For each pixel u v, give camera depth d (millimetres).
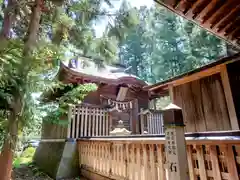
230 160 1971
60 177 5508
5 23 3941
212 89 3990
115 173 3959
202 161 2268
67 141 6090
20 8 4199
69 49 5211
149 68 24234
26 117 3225
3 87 3123
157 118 9242
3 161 3180
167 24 18422
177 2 2377
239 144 1849
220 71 3793
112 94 9117
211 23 2758
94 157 5004
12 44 3170
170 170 1515
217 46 14258
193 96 4367
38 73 3574
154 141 2861
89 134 6840
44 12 4516
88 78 7816
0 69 2971
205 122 4039
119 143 3881
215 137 2094
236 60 3354
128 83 9031
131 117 8555
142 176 3193
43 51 3662
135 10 5348
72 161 5871
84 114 6918
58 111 6098
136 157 3371
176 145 1489
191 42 16359
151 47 21625
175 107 1604
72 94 6699
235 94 3512
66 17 4766
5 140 3057
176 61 18016
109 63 5633
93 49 5434
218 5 2414
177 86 4809
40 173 6172
